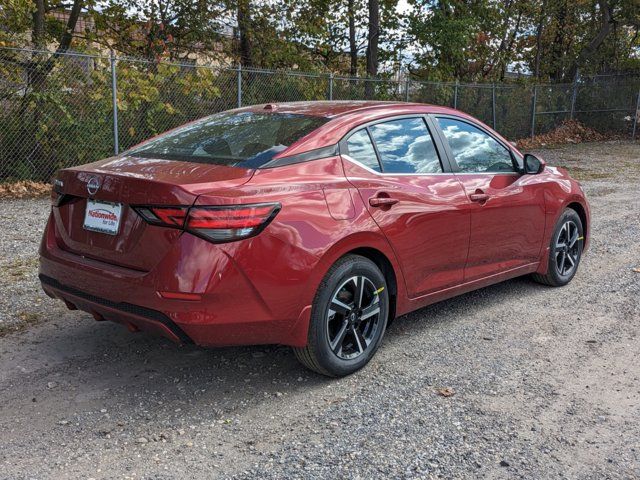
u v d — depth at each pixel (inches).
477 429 127.9
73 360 156.5
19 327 176.6
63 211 146.6
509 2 888.3
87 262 137.6
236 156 142.7
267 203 129.6
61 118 410.6
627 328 187.0
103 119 424.8
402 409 135.6
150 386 144.1
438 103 709.9
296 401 138.6
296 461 115.5
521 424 130.2
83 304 140.6
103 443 120.1
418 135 173.0
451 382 149.2
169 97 457.7
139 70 448.8
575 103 937.5
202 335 126.6
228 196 125.5
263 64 678.5
